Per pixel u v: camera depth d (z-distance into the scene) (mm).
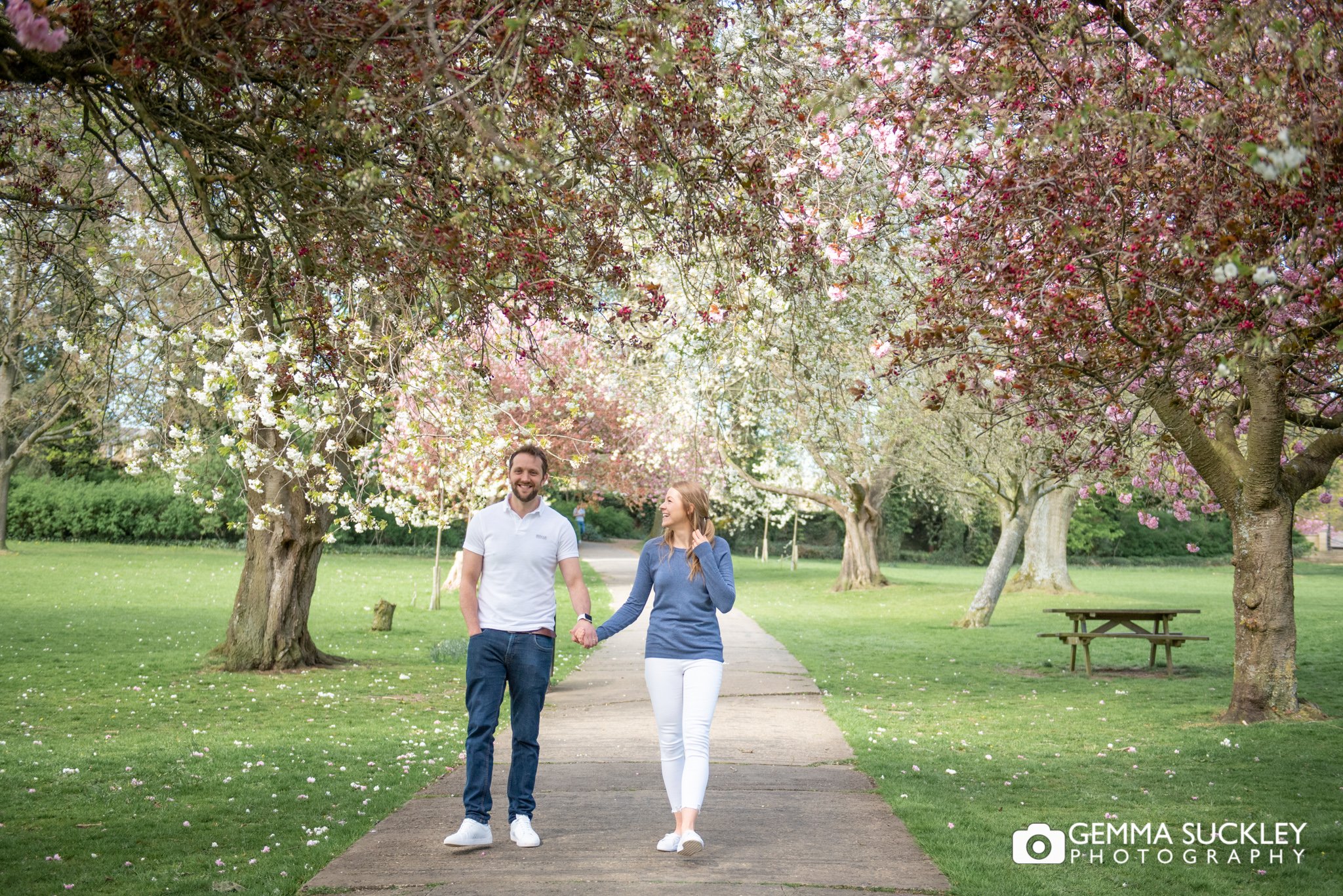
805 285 7543
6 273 8742
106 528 43719
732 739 8211
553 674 13219
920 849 4984
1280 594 9375
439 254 4848
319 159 4574
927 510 58688
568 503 56688
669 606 5066
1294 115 4453
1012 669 14750
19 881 4516
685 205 5758
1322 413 8828
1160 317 5207
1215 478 9625
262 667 13258
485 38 4543
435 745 8164
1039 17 5531
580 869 4559
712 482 29328
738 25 6691
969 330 6344
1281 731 8773
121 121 4816
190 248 9844
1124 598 27562
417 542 49938
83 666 13250
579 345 21406
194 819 5707
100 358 10039
